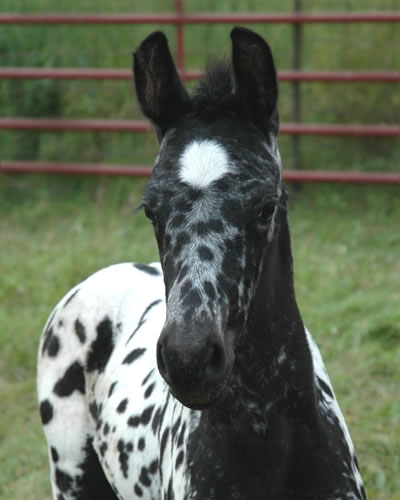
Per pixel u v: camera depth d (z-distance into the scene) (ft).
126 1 54.44
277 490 14.12
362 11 50.47
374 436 24.47
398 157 44.01
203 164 12.85
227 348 12.63
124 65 49.52
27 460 25.99
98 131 47.37
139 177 45.24
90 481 19.07
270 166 13.26
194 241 12.48
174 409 15.67
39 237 40.88
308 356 14.26
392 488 22.81
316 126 42.65
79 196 44.86
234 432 13.97
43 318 32.65
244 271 12.73
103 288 19.63
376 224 39.70
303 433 14.11
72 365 19.26
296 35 43.65
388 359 28.14
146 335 18.06
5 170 45.78
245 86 13.61
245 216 12.69
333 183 43.09
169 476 15.33
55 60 49.42
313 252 36.29
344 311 31.09
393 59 46.70
